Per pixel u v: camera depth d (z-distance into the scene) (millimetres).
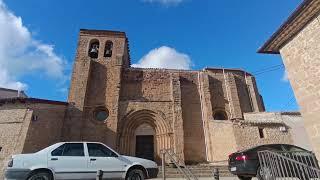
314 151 6730
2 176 14469
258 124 18625
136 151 20656
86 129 19844
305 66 7102
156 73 23938
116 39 24719
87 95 21297
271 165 7145
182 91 23547
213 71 25297
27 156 7875
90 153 8703
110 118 20266
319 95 6547
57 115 18797
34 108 17344
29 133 16203
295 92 7484
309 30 6984
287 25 7371
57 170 7961
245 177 10367
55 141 17875
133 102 21453
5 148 15531
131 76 23375
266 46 8492
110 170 8594
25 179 7496
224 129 19516
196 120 22375
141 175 8969
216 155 19656
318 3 6320
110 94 21719
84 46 23688
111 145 19156
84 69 22062
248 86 25562
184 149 20828
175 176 14609
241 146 17656
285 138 18328
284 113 19672
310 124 6863
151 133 21391
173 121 20984
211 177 13523
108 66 23016
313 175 6113
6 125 16328
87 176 8242
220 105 23609
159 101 21875
